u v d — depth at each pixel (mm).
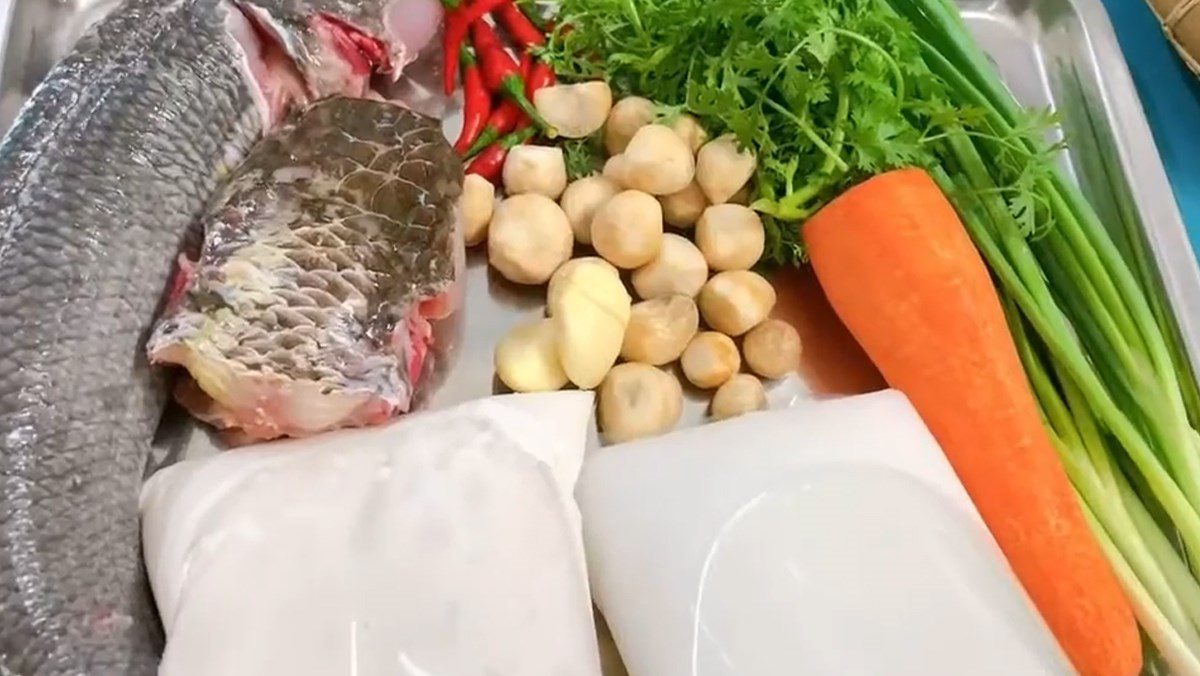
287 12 979
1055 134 1127
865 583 774
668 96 1042
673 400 953
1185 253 1001
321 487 812
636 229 965
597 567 834
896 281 944
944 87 999
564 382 958
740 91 1011
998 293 1017
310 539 785
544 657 755
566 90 1036
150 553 819
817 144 950
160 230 887
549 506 808
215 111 933
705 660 758
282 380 849
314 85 1002
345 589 763
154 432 903
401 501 800
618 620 812
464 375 980
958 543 800
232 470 833
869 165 958
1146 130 1067
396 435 850
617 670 853
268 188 898
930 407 945
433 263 892
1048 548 895
